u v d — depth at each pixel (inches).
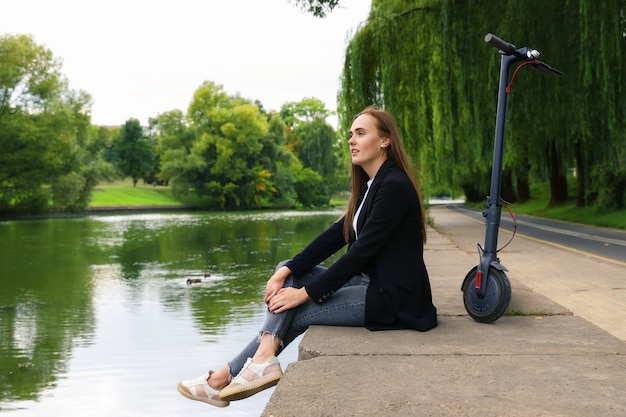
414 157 809.5
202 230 1350.9
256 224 1605.6
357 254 129.4
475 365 109.4
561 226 987.9
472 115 724.0
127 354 302.8
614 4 620.7
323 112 4537.4
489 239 150.0
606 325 235.3
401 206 130.8
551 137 932.0
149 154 4116.6
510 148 713.6
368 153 137.6
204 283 542.0
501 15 676.7
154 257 775.1
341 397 92.2
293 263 137.5
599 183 1093.8
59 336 345.4
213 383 126.2
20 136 1990.7
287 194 3373.5
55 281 569.9
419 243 136.6
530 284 356.5
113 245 967.6
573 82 657.0
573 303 289.0
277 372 121.6
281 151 3405.5
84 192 2322.8
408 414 85.0
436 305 179.2
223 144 3137.3
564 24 640.4
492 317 144.8
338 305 134.1
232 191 3149.6
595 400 90.9
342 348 119.6
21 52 2017.7
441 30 741.3
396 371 105.8
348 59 824.9
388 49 792.3
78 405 232.4
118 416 221.0
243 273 607.8
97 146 4197.8
